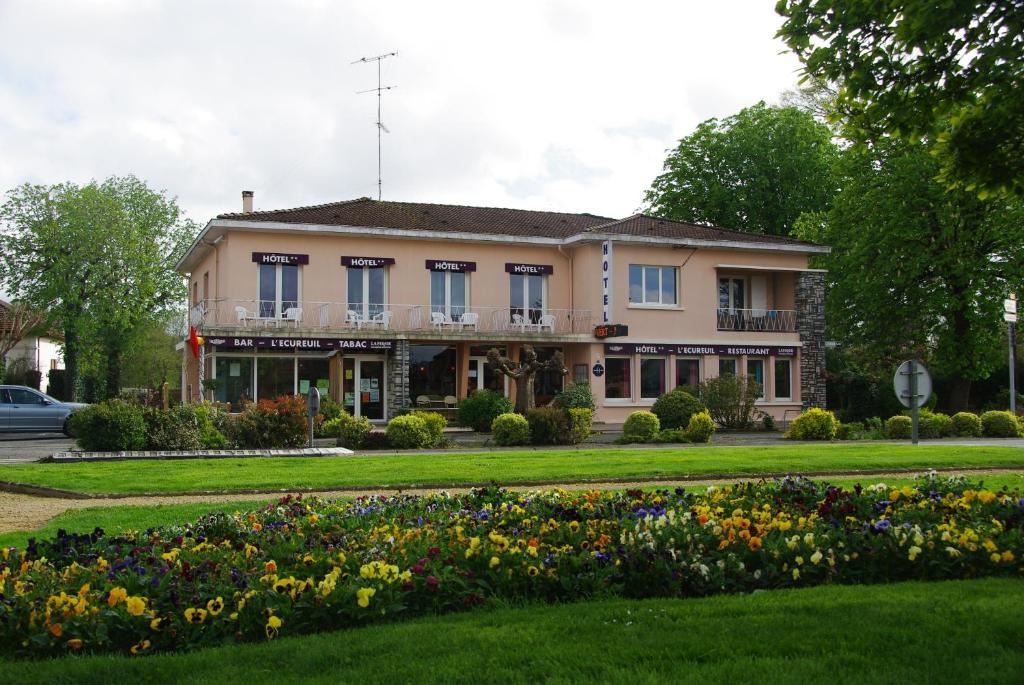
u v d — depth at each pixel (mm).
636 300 36094
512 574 6801
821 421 27188
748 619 6082
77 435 20953
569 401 31375
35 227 48531
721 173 48188
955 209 36750
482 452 20797
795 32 8352
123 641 5832
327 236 33188
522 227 37000
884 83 8195
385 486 14211
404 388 32344
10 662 5523
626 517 8656
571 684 4891
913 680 4918
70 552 7320
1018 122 8000
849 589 6961
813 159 47188
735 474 15945
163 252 55781
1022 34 7527
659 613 6258
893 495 9484
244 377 31672
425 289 34438
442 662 5250
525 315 34938
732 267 37375
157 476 15047
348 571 6871
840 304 41750
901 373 20500
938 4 7273
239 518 9227
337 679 5020
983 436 29031
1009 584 7098
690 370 36969
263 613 5984
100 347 52844
